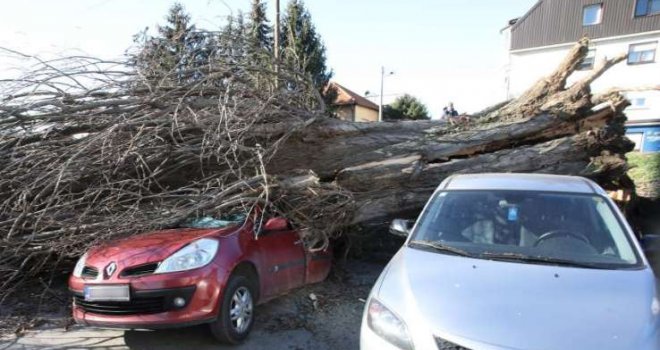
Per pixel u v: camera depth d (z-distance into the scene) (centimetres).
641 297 275
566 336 243
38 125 580
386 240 802
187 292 406
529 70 3241
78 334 469
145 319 401
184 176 618
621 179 849
